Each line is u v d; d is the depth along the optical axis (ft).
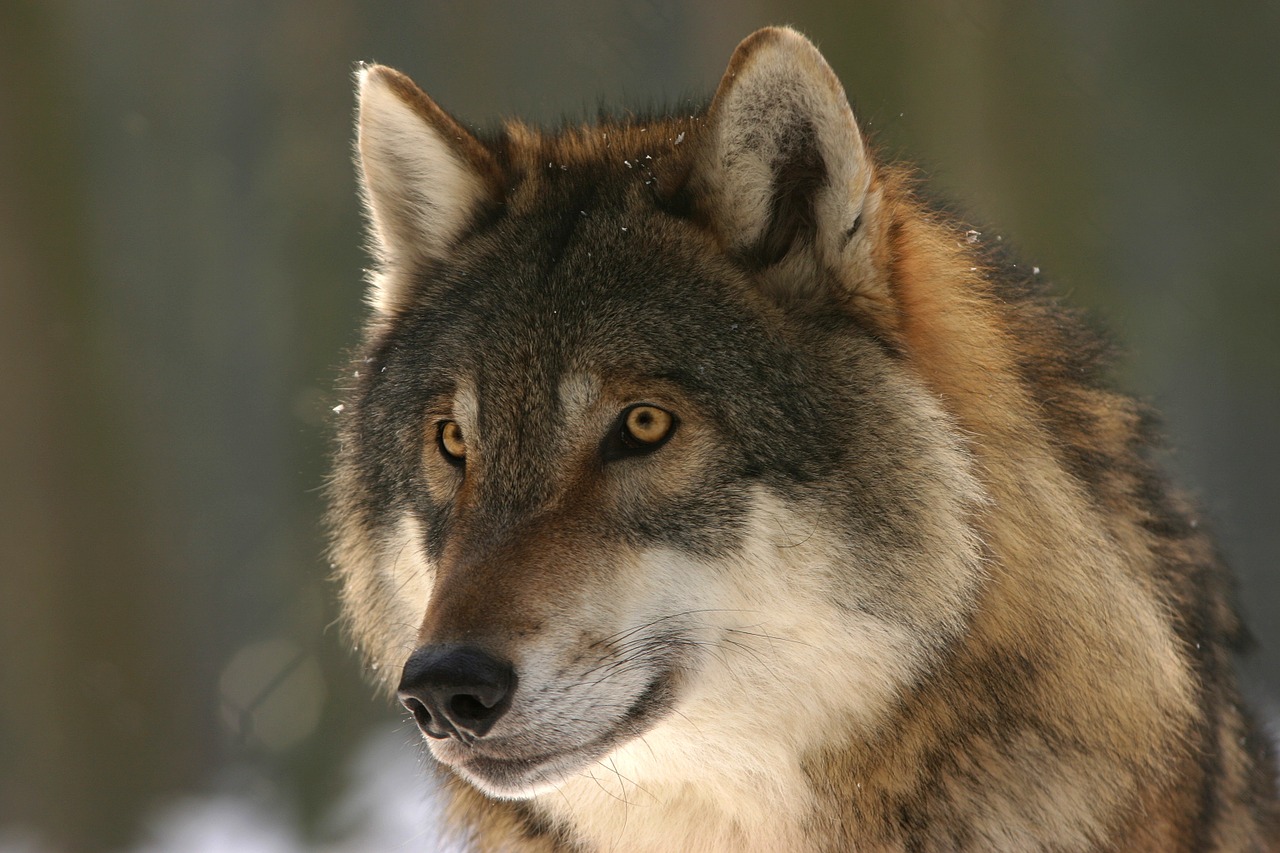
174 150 71.05
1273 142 67.36
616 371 21.12
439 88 71.61
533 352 21.63
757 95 21.40
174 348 67.62
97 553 60.70
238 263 70.95
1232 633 26.63
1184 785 22.03
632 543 20.81
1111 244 57.82
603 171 24.03
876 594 20.58
